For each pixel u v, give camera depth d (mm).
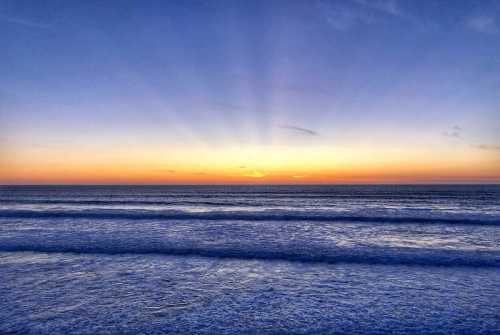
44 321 7812
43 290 9938
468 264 12922
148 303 8977
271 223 24656
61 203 47375
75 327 7508
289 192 102312
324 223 24641
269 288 10258
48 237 18562
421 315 8234
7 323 7688
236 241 17531
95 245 16312
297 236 19062
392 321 7910
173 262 13211
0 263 13000
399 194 82812
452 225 23438
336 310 8570
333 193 92188
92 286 10320
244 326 7645
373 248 15750
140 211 33500
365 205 44250
